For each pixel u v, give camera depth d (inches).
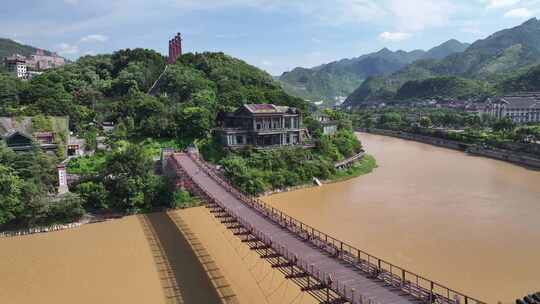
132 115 3661.4
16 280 1526.8
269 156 3002.0
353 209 2314.2
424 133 5954.7
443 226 1993.1
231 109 3617.1
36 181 2262.6
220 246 1814.7
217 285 1448.1
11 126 2977.4
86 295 1401.3
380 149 4955.7
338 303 1016.9
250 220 1662.2
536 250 1679.4
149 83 4694.9
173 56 5659.5
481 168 3614.7
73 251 1800.0
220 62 5285.4
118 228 2100.1
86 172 2615.7
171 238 1930.4
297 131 3462.1
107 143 3164.4
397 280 1071.6
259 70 5935.0
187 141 3292.3
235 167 2699.3
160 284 1465.3
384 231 1923.0
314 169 3046.3
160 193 2418.8
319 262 1222.9
